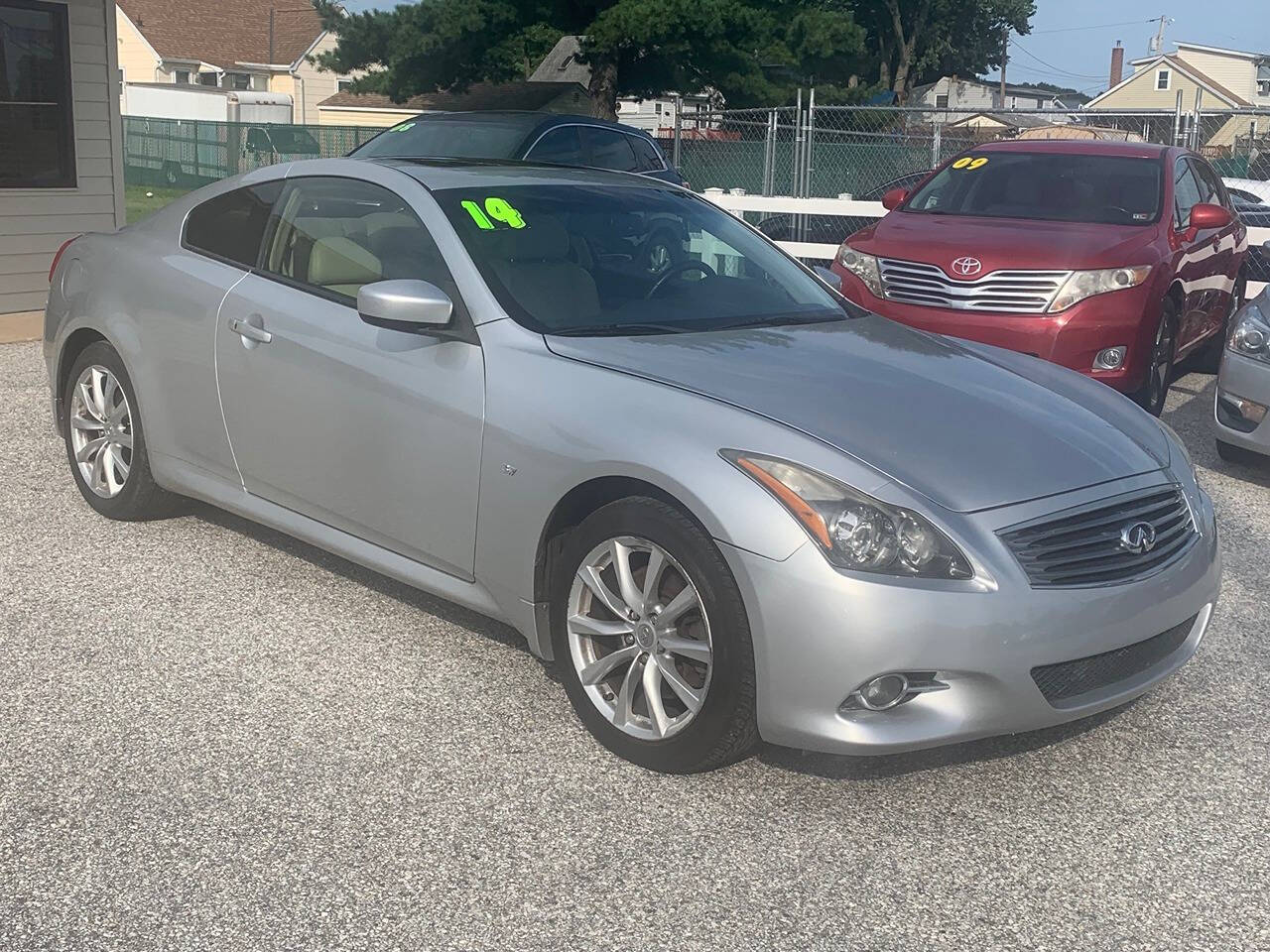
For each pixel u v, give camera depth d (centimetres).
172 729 363
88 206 1107
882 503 315
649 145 1258
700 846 315
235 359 452
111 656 409
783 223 1479
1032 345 729
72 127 1084
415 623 443
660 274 438
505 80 3119
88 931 273
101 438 528
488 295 395
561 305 403
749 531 316
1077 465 350
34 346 924
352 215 443
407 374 398
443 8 2942
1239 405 682
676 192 496
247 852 305
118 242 523
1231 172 1930
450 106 4134
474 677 402
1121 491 348
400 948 272
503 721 375
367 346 411
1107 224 803
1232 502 644
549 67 4369
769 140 1742
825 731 315
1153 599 341
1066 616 321
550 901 290
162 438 494
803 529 313
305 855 304
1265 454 677
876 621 307
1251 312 696
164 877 294
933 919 289
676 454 332
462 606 424
